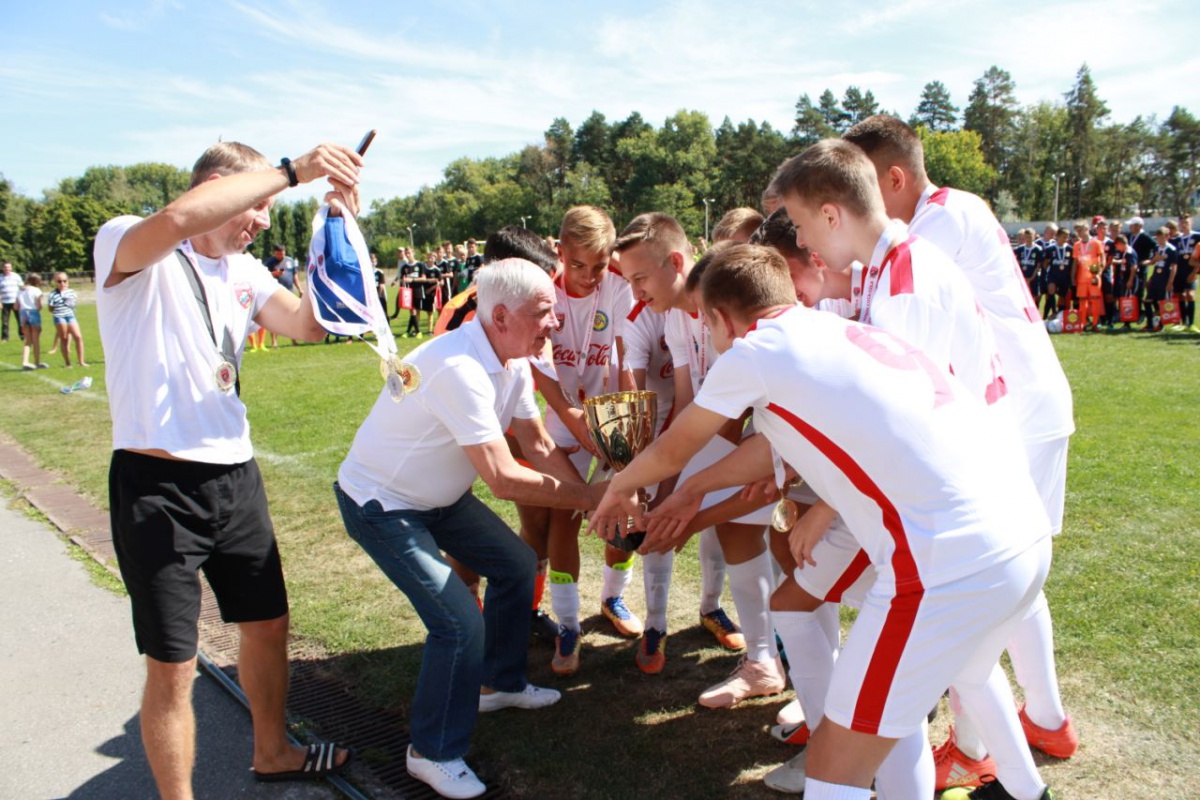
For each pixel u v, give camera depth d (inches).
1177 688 115.2
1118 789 96.0
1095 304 557.0
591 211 136.3
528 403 115.0
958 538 67.9
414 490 105.8
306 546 193.9
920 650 68.7
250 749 113.4
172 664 90.0
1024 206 3804.1
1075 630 132.9
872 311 82.0
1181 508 188.7
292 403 383.6
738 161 3794.3
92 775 108.5
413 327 702.5
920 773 79.0
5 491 245.0
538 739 113.6
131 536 89.1
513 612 118.4
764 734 113.4
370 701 125.3
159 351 89.4
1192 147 3705.7
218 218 83.4
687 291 106.9
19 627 152.9
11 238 3024.1
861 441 69.8
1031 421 96.9
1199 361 404.8
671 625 150.8
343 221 100.4
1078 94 3710.6
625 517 97.0
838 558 92.4
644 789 101.4
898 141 100.7
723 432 116.9
